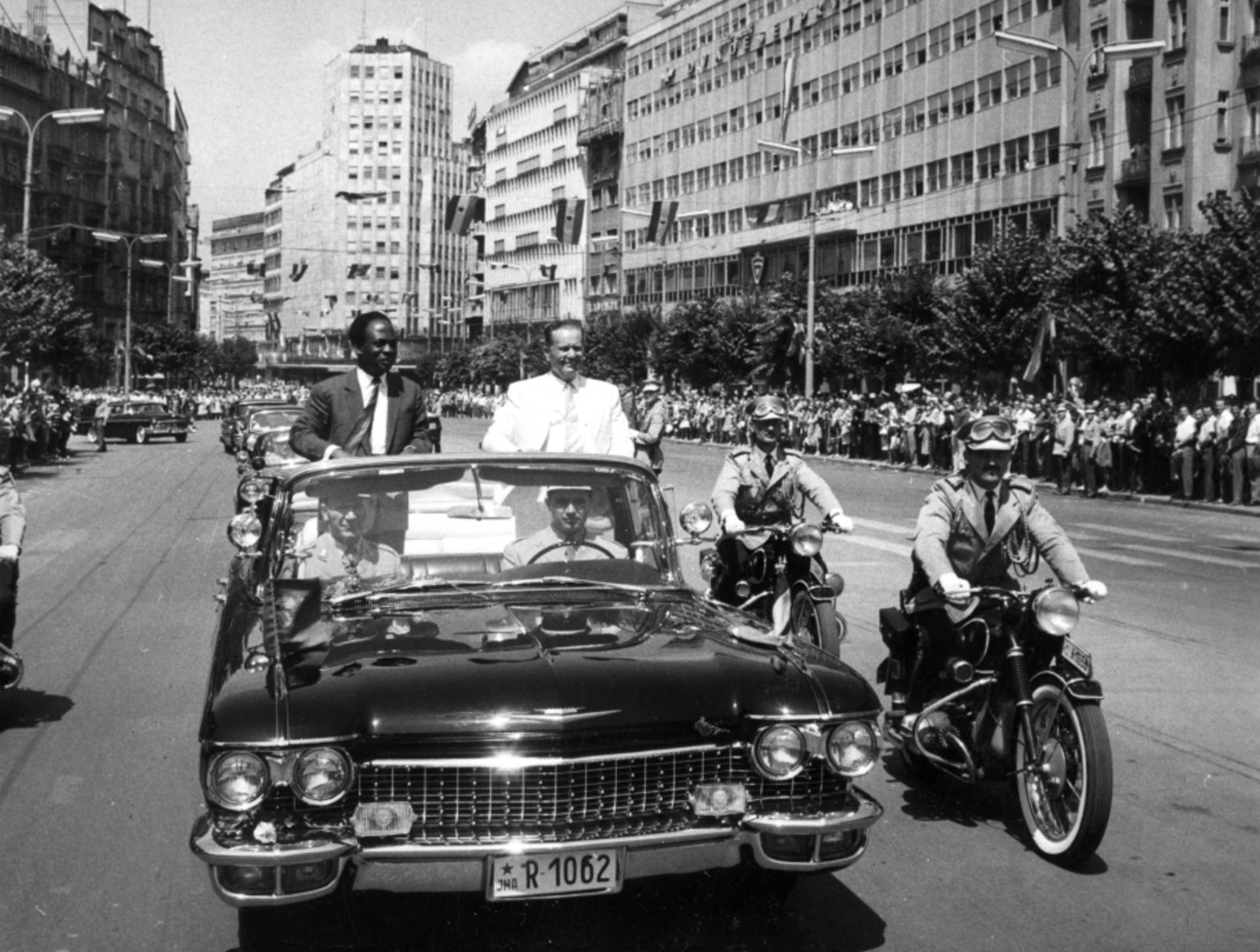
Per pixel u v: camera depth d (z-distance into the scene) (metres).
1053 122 52.19
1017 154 54.69
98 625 10.64
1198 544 17.55
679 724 3.88
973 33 57.53
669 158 88.75
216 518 20.38
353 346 7.21
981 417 5.53
